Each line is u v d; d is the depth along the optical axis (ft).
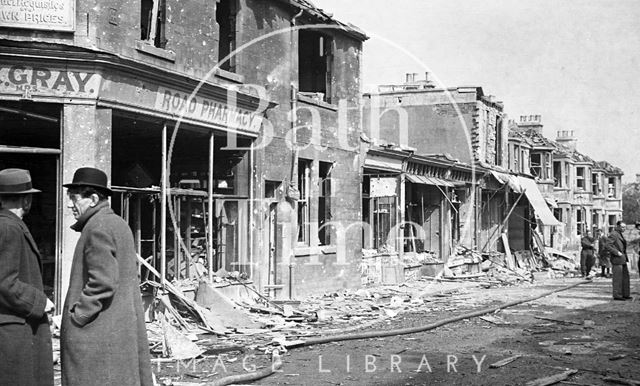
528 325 49.34
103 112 40.29
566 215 171.94
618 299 68.95
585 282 95.40
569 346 40.01
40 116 38.91
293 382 29.81
